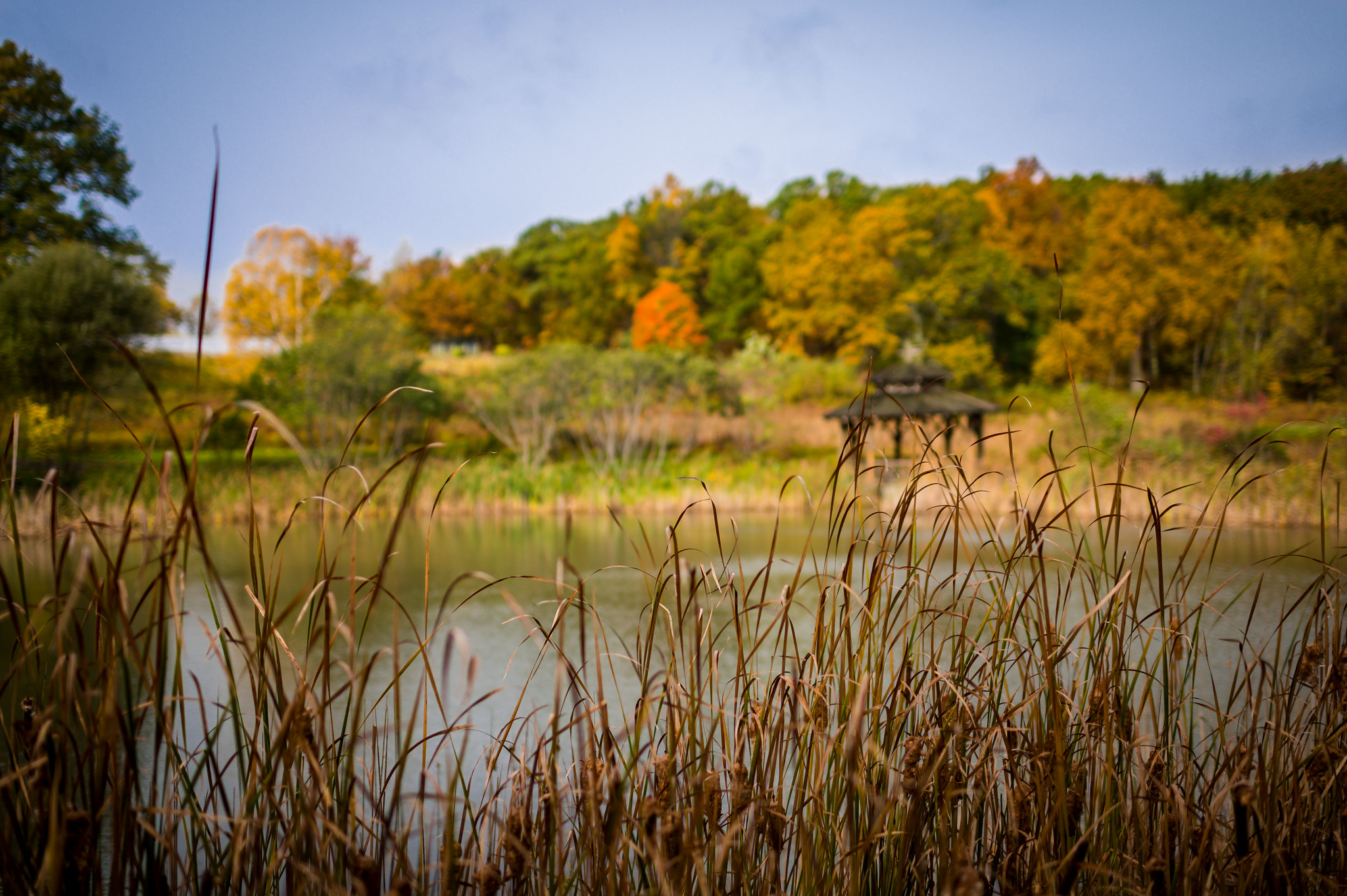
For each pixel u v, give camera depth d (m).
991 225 47.47
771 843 1.72
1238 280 34.81
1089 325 37.12
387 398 1.36
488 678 4.79
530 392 24.19
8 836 1.53
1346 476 12.88
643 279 59.22
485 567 10.34
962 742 1.83
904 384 21.33
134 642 1.37
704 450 27.41
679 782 1.77
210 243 1.20
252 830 1.55
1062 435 21.41
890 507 9.63
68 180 26.66
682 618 1.60
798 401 34.72
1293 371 32.31
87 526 1.31
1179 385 39.41
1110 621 1.91
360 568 10.22
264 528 14.52
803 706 1.81
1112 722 1.88
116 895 1.38
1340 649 1.96
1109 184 50.81
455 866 1.70
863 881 1.84
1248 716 2.31
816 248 44.72
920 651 1.99
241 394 26.48
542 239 72.88
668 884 1.49
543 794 1.68
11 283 18.34
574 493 18.73
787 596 1.77
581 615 1.55
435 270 62.25
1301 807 1.94
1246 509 12.23
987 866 1.95
